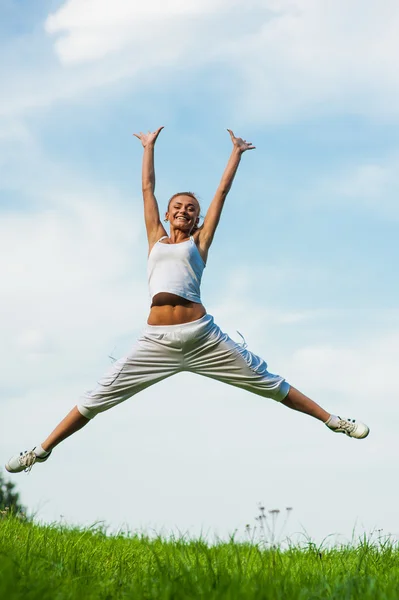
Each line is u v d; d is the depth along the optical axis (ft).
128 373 19.24
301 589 12.89
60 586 12.89
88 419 19.67
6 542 18.02
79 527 24.17
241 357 19.01
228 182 20.40
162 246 19.75
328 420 19.54
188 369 19.51
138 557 18.92
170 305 18.99
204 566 15.29
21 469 20.12
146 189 20.81
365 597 12.34
